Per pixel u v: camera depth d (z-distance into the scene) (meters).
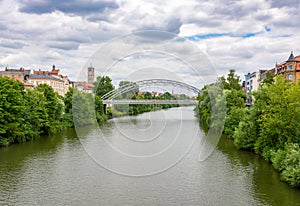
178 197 16.53
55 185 18.55
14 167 22.83
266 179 19.64
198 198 16.44
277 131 22.70
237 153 27.22
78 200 16.16
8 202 15.98
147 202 15.86
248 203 15.84
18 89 36.03
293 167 18.61
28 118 36.66
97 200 16.12
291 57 48.22
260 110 26.88
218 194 16.98
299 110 22.58
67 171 21.52
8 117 32.47
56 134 41.00
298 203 15.80
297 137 22.56
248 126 28.36
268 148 24.17
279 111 23.16
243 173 20.95
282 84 24.06
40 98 40.66
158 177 19.53
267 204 15.71
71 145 32.19
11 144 32.81
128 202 15.86
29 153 27.94
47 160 25.03
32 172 21.42
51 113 43.38
